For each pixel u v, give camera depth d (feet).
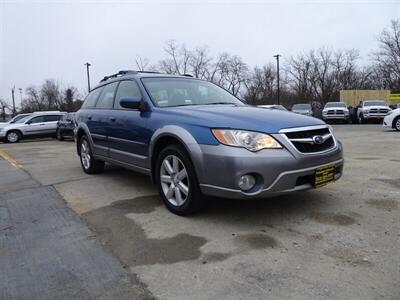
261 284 8.95
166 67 145.79
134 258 10.56
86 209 15.20
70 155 34.99
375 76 172.04
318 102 172.24
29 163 29.96
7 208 15.79
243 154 11.68
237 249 10.85
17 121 70.74
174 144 13.92
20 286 9.25
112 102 19.02
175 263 10.16
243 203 14.84
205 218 13.39
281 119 12.91
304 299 8.28
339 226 12.30
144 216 13.96
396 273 9.24
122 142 17.31
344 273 9.32
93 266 10.17
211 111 13.80
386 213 13.41
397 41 155.63
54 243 11.82
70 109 210.18
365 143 36.78
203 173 12.43
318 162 12.58
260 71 181.98
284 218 13.16
